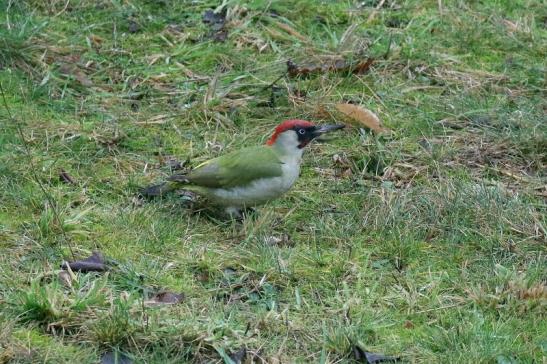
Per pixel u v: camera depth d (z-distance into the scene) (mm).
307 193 11875
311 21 15594
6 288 9523
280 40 15125
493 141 12961
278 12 15672
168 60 14484
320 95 13742
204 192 11297
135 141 12688
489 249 10742
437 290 10039
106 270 10023
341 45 14680
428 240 10984
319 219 11281
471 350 8992
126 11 15383
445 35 15391
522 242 10891
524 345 9219
